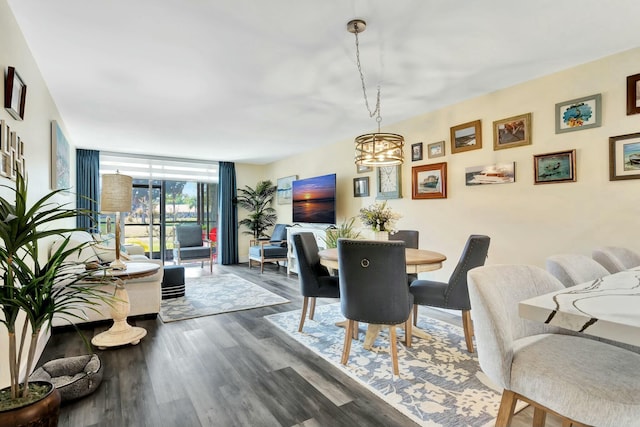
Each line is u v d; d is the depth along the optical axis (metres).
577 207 2.73
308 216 5.71
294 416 1.79
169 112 3.82
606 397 0.93
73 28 2.13
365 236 4.76
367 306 2.27
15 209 1.31
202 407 1.87
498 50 2.46
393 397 1.98
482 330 1.16
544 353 1.15
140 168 6.48
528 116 3.01
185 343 2.80
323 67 2.71
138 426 1.70
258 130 4.66
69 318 3.09
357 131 4.74
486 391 2.04
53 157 3.27
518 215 3.11
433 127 3.86
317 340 2.87
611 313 0.86
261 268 6.18
